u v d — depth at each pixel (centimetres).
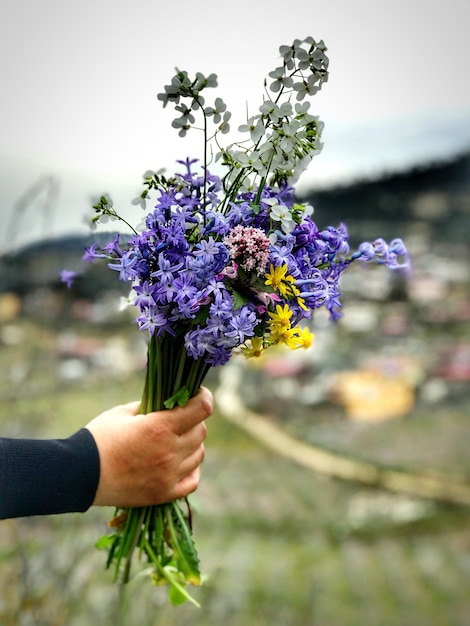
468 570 244
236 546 264
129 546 101
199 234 86
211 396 96
